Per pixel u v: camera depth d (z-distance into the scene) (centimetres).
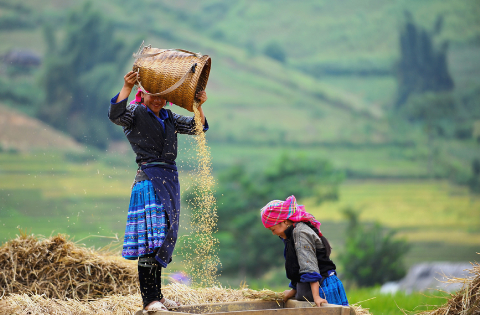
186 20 18338
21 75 11662
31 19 14388
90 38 11675
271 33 18675
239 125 13650
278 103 14962
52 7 15225
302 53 18175
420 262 7344
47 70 10919
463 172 11600
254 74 16362
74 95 10994
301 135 13438
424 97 13875
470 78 14925
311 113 14575
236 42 18262
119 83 11706
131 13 17262
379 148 12975
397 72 15612
